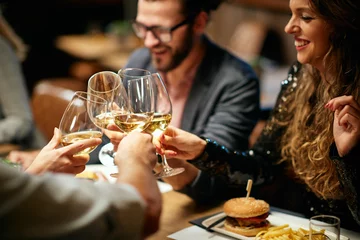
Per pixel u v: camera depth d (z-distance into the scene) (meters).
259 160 1.89
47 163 1.36
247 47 4.82
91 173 1.83
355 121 1.43
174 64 2.31
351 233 1.54
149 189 0.99
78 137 1.46
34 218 0.78
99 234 0.83
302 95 1.78
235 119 2.27
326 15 1.50
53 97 2.91
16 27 6.57
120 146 1.08
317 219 1.40
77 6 6.99
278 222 1.59
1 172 0.78
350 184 1.46
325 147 1.66
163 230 1.56
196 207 1.77
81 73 5.77
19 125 2.96
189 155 1.72
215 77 2.33
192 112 2.33
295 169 1.82
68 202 0.81
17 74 3.07
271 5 4.75
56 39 6.86
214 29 5.08
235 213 1.52
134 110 1.45
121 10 7.24
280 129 1.90
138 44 5.64
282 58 4.84
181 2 2.20
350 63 1.56
